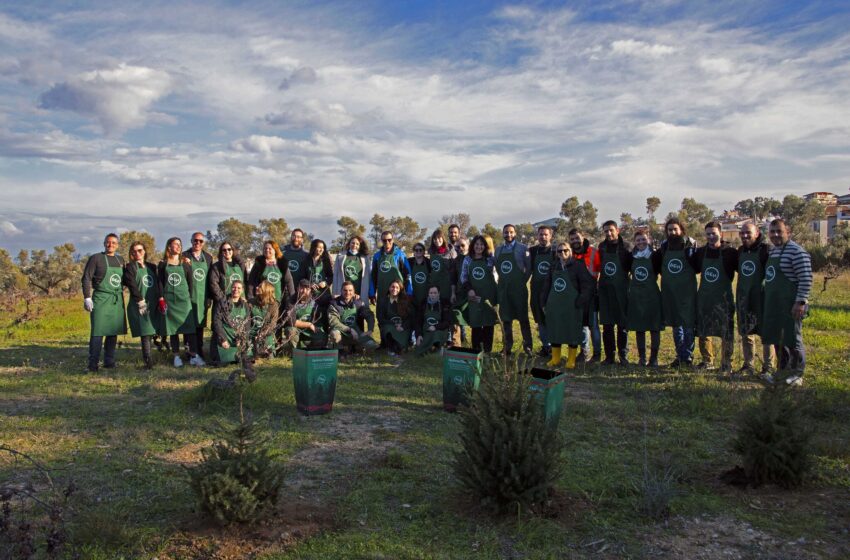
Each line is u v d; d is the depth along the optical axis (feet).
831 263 130.82
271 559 13.44
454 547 14.08
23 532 12.34
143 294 34.35
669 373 32.65
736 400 26.05
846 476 18.11
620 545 14.17
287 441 21.70
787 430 17.34
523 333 37.58
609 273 34.73
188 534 14.49
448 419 24.71
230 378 26.94
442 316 38.81
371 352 39.27
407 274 40.86
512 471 15.24
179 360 35.60
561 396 21.61
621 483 17.71
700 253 32.65
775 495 16.93
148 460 19.63
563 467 17.47
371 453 20.54
